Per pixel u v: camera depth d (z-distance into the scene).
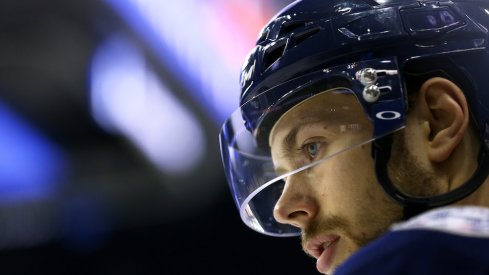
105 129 7.42
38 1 6.57
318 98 1.88
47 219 7.80
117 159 7.73
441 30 1.84
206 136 7.18
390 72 1.80
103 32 6.74
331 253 1.84
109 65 6.93
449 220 1.26
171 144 7.35
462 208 1.33
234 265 7.76
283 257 7.65
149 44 6.77
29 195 7.79
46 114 7.25
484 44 1.84
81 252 7.87
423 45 1.83
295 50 1.94
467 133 1.75
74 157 7.68
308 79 1.89
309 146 1.89
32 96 7.08
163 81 6.92
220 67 6.66
